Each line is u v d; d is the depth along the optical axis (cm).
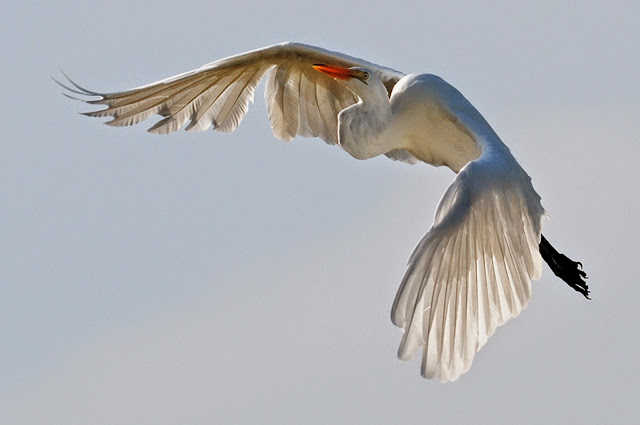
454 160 1228
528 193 1034
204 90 1325
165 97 1309
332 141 1370
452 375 955
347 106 1348
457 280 952
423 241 932
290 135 1375
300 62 1315
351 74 1222
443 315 945
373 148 1236
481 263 970
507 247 996
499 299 985
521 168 1045
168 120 1327
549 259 1345
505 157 1030
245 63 1307
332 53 1290
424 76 1223
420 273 928
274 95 1353
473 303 966
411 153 1294
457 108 1188
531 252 1028
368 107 1224
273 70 1337
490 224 978
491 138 1106
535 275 1029
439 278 940
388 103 1227
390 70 1275
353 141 1232
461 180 967
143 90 1284
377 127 1225
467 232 955
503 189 995
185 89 1312
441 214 948
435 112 1205
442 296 944
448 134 1209
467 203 955
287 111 1363
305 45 1295
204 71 1284
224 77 1323
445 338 949
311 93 1351
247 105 1353
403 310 925
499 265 987
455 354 955
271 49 1298
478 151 1161
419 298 929
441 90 1205
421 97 1209
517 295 1000
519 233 1012
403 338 927
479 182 973
